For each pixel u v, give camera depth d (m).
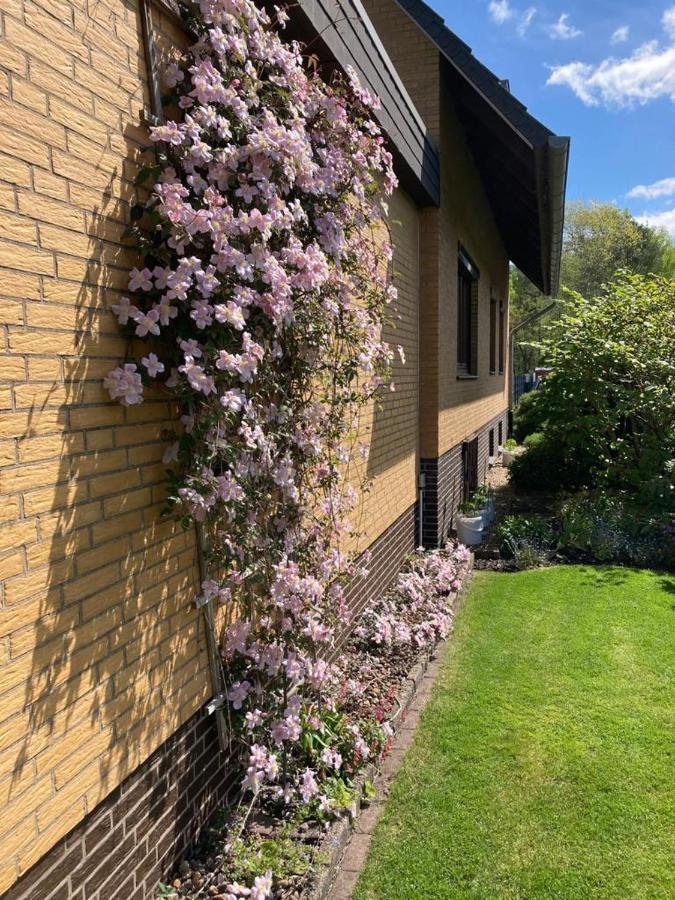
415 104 5.86
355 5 3.38
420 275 6.06
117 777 1.79
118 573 1.80
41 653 1.51
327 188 2.61
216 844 2.23
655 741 3.20
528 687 3.79
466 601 5.29
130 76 1.83
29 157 1.46
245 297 2.00
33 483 1.49
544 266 8.98
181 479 2.00
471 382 9.02
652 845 2.50
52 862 1.56
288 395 2.59
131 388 1.72
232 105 2.01
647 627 4.62
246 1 2.12
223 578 2.37
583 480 9.74
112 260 1.75
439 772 2.98
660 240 37.81
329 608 2.94
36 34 1.48
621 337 8.16
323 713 2.92
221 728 2.35
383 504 4.80
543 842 2.52
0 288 1.38
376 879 2.34
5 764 1.40
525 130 4.80
